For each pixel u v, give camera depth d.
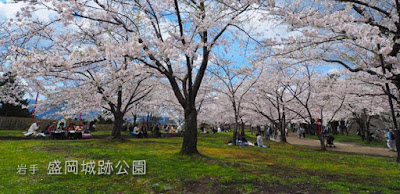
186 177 6.23
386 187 5.73
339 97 14.32
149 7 8.54
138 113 24.72
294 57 7.91
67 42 9.49
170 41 7.43
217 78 16.88
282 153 11.64
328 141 18.36
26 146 10.61
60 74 9.42
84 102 12.88
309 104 17.27
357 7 6.68
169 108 22.41
